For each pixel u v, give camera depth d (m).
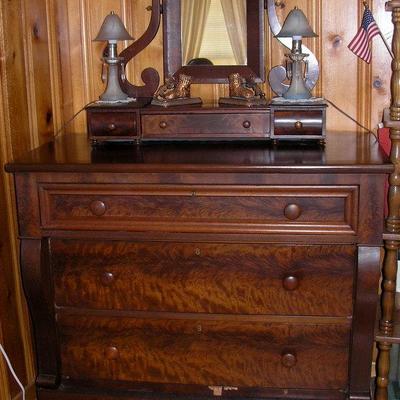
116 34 2.27
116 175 1.94
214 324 2.05
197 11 2.41
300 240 1.93
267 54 2.44
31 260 2.02
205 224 1.95
